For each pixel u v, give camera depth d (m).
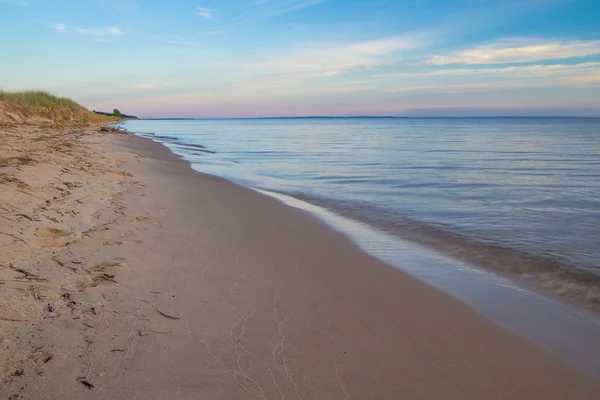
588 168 15.88
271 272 4.49
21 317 2.96
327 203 9.13
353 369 2.75
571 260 5.46
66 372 2.43
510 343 3.30
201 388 2.41
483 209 8.59
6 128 17.55
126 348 2.75
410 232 6.78
